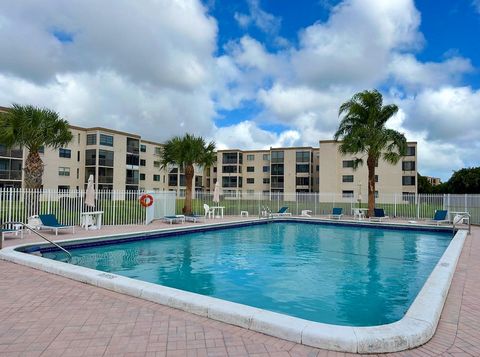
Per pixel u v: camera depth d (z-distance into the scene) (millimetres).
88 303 4945
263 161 64750
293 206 27562
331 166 51094
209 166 23906
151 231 14156
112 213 16969
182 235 15758
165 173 61594
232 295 6973
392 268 9555
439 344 3652
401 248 13070
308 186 57688
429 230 18016
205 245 13406
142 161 56812
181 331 3938
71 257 10617
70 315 4441
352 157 49875
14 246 9523
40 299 5125
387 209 24625
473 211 19641
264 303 6465
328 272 9047
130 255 11141
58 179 43438
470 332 3992
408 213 23734
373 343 3420
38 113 15945
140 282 5613
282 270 9250
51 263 7121
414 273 8969
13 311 4590
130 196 17703
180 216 18641
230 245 13531
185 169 23156
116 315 4449
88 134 47438
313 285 7754
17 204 14273
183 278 8336
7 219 13805
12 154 37844
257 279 8273
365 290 7375
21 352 3381
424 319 3961
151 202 17766
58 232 13500
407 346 3514
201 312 4449
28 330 3943
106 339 3703
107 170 48312
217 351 3436
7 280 6266
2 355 3309
